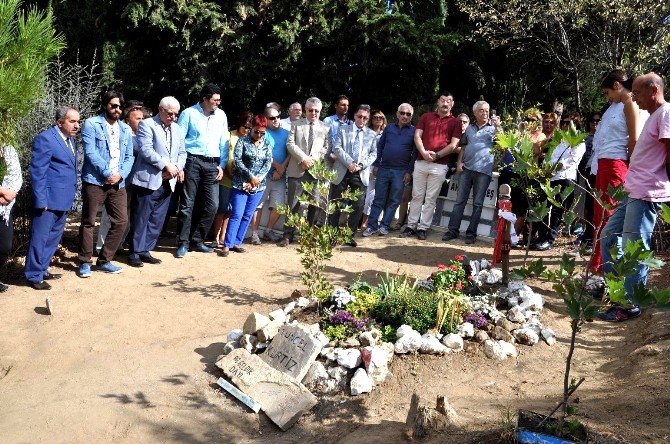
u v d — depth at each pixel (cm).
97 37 1434
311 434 429
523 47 1381
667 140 510
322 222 918
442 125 906
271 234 911
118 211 720
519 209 856
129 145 734
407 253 847
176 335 571
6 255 655
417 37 1285
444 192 978
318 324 539
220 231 880
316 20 1276
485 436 353
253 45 1291
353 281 708
